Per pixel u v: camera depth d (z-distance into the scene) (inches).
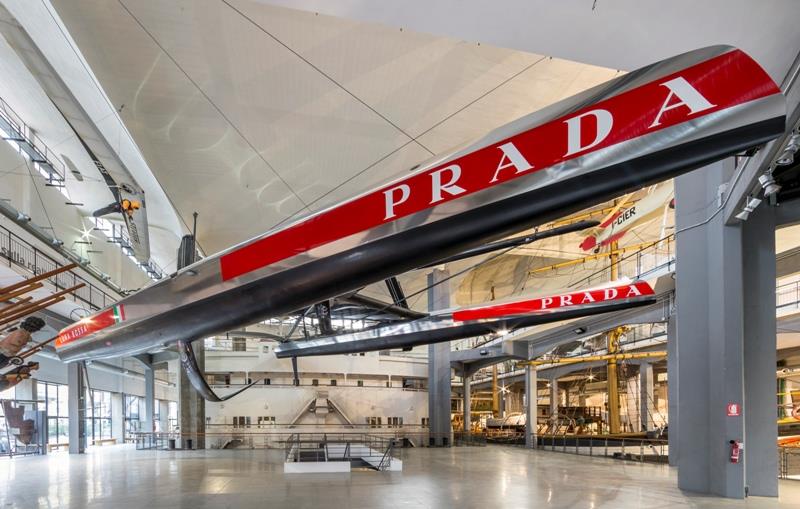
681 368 462.3
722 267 421.7
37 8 414.6
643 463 728.3
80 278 746.8
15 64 552.7
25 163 697.6
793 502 391.5
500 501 401.1
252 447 1086.4
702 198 452.1
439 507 377.4
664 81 120.3
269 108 541.6
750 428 431.8
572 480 528.1
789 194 440.8
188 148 609.3
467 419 1373.0
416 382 1231.5
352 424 1140.5
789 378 1192.8
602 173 124.0
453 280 1219.9
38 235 639.1
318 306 519.8
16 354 188.9
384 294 1049.5
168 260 1218.0
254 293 168.7
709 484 435.8
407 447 1095.0
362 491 456.8
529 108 545.6
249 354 1129.4
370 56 473.4
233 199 741.3
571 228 386.3
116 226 1018.7
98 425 1238.3
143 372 1381.6
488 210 135.9
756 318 443.2
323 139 598.5
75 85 532.1
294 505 389.1
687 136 117.1
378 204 150.2
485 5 163.5
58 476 583.2
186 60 471.5
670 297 724.7
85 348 231.9
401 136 594.6
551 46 185.9
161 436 1117.1
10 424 847.7
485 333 513.0
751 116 114.0
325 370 1147.9
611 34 178.1
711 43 183.3
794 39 181.9
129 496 436.8
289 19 427.2
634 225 1077.8
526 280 1513.3
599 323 914.7
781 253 661.3
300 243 159.8
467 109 547.2
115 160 552.4
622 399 1754.4
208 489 474.9
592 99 127.5
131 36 441.4
